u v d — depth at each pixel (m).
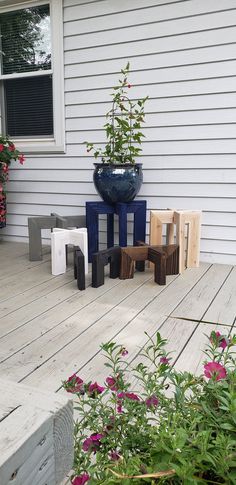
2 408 0.57
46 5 3.69
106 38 3.50
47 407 0.57
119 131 3.28
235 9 3.02
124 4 3.38
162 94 3.38
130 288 2.75
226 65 3.13
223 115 3.21
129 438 0.82
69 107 3.77
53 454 0.58
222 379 0.83
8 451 0.48
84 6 3.53
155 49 3.34
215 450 0.67
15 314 2.27
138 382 1.53
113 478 0.67
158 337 1.02
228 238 3.36
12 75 3.96
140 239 3.42
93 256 2.73
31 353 1.79
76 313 2.28
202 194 3.39
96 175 3.29
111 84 3.56
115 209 3.41
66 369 1.65
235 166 3.24
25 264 3.38
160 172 3.52
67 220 3.51
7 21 3.90
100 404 0.94
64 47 3.68
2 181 3.92
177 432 0.69
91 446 0.84
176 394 0.85
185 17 3.19
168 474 0.64
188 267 3.30
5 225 4.23
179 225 3.07
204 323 2.13
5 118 4.13
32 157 4.05
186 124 3.34
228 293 2.64
